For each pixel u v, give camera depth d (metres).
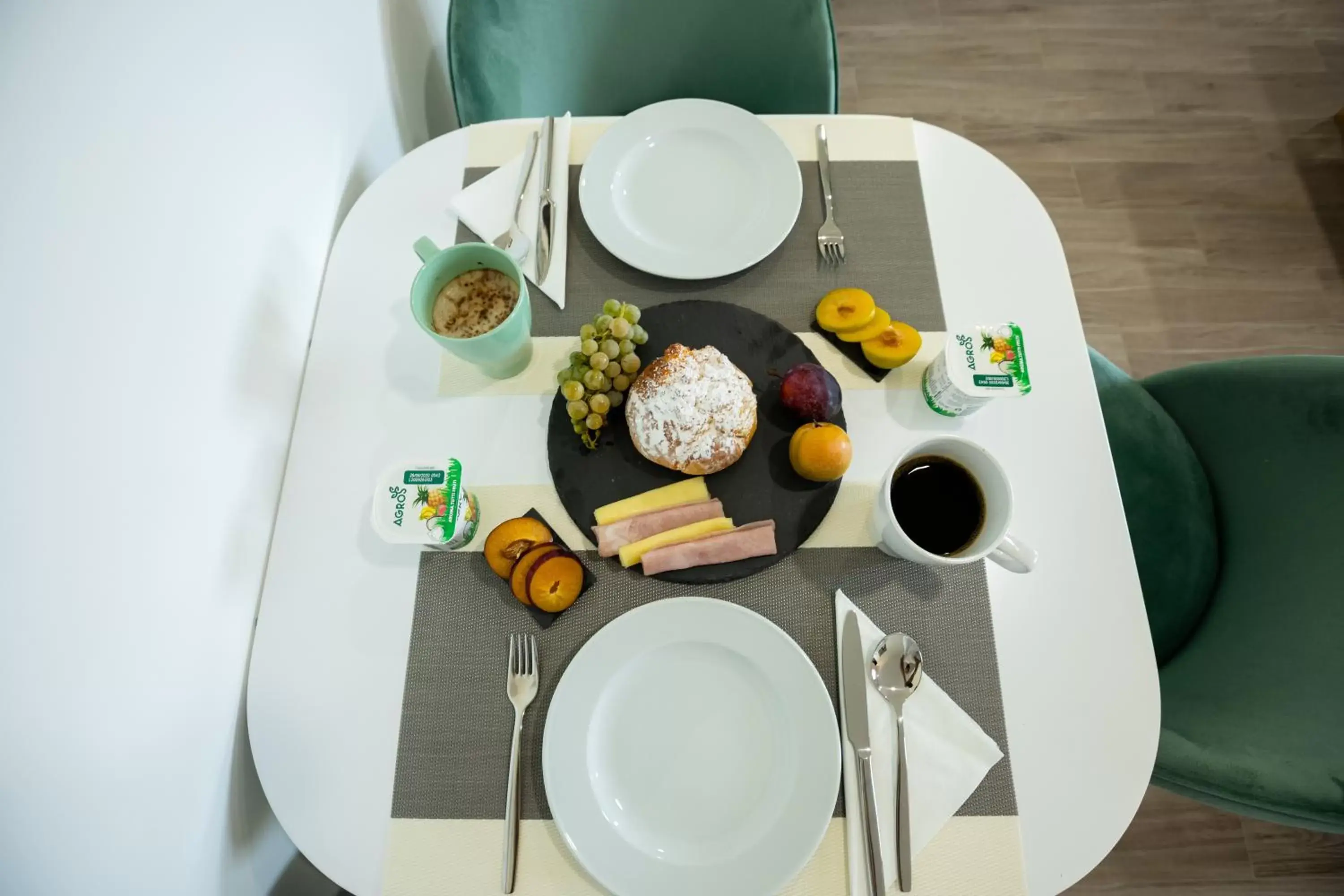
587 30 1.06
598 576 0.72
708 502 0.72
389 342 0.82
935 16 2.11
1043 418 0.78
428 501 0.68
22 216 0.44
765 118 0.93
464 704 0.68
